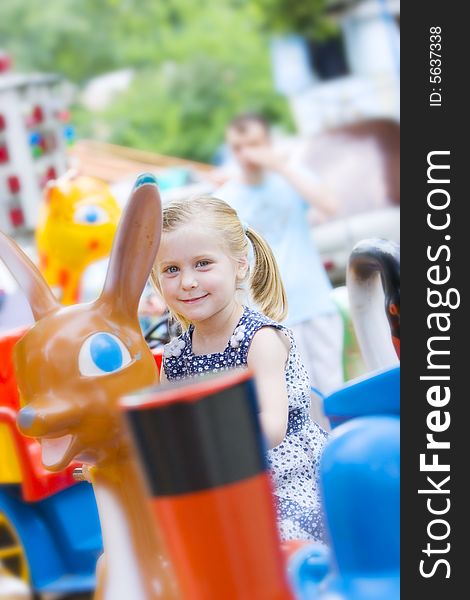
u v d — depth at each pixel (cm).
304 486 232
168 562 189
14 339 295
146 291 369
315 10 1259
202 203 237
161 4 1580
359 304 235
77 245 398
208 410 139
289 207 423
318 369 373
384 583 162
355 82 965
